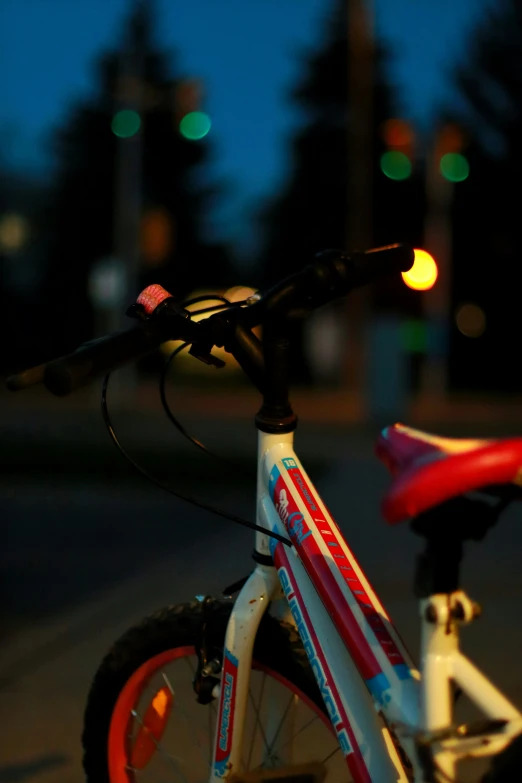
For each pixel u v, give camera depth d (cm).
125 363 161
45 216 4341
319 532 182
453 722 152
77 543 655
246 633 192
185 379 3659
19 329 4116
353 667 177
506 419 2233
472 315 3931
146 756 217
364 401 2078
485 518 145
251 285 4434
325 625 181
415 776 156
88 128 4306
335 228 4106
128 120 2412
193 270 4416
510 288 3912
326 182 4103
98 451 1202
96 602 499
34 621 466
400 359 1969
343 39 4144
